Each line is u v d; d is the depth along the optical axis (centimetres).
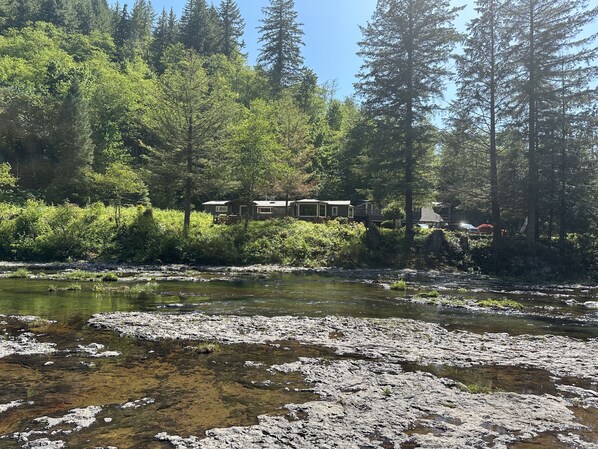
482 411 702
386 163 3809
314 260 3456
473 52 3672
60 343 1042
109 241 3366
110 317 1331
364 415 670
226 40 9819
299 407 693
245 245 3512
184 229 3541
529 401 750
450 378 862
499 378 874
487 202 3769
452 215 6838
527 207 3703
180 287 2105
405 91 3719
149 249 3294
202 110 3800
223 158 3906
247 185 4281
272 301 1770
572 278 3203
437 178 3969
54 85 6134
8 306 1494
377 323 1362
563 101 3528
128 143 6888
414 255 3575
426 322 1414
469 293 2234
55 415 648
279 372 866
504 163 3791
